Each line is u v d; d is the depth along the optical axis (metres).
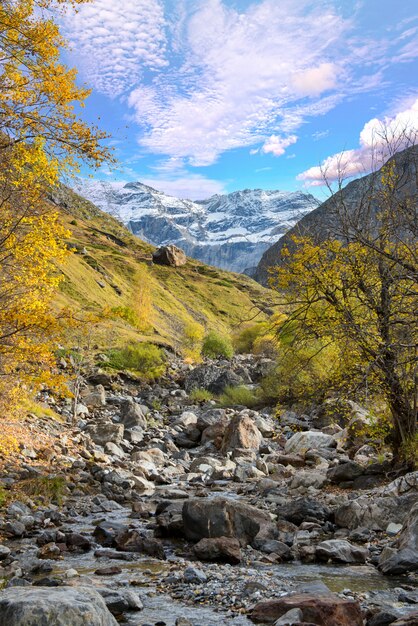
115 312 11.23
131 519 13.16
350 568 9.45
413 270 10.42
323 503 13.66
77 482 16.69
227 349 69.06
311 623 6.23
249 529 10.95
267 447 24.22
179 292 169.25
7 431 20.30
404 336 11.00
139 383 44.91
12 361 11.70
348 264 13.67
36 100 11.63
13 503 13.12
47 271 12.09
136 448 24.62
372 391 14.55
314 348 17.34
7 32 11.34
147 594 7.91
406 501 11.87
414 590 8.10
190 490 17.25
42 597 5.43
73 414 27.77
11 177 11.34
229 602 7.60
